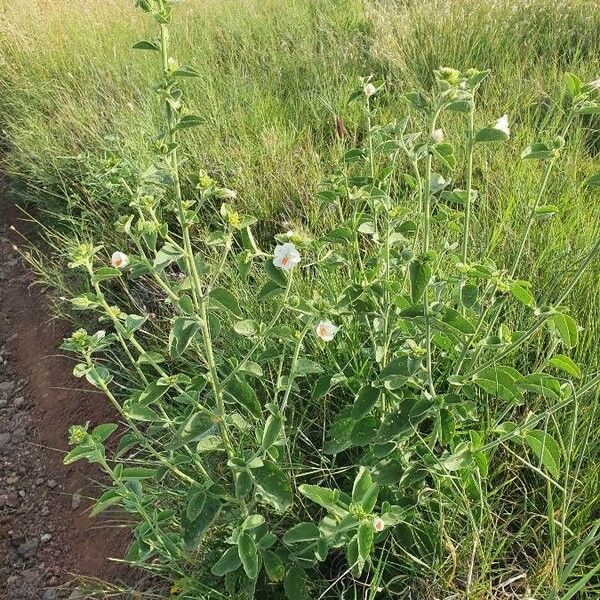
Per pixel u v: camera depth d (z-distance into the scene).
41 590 2.87
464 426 2.31
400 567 2.12
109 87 5.58
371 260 2.56
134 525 2.80
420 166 3.91
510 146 3.94
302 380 2.73
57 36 6.82
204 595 2.18
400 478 2.04
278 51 5.91
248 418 2.54
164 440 2.83
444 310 1.94
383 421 2.00
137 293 3.63
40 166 4.87
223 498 2.08
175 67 1.87
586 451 2.24
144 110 4.98
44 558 3.00
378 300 2.29
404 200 3.31
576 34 5.40
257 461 1.98
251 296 3.02
